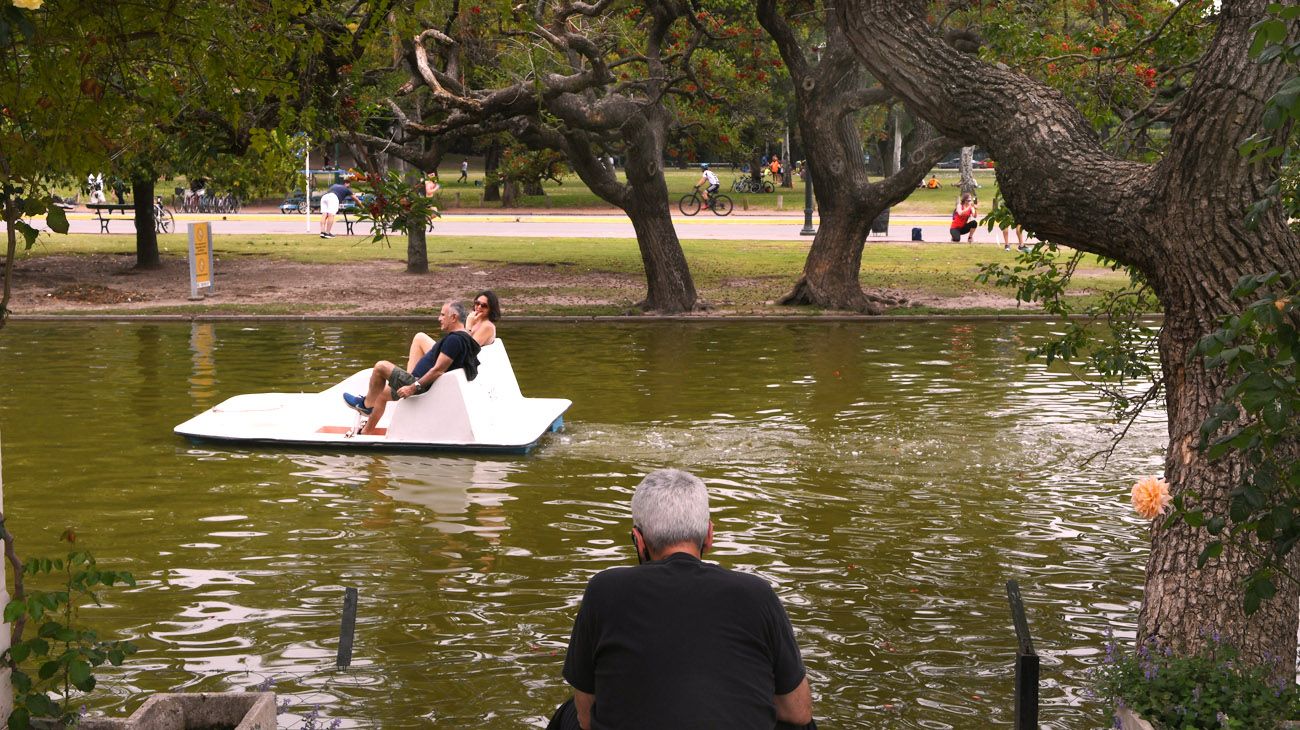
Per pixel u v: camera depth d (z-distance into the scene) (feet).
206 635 24.04
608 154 84.38
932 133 81.56
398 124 60.49
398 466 38.32
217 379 53.36
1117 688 17.49
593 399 49.42
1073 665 22.81
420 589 27.02
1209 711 16.01
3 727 14.24
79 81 15.38
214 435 40.78
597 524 32.17
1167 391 20.31
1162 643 19.08
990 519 32.83
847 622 25.04
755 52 84.43
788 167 238.27
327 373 55.11
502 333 70.18
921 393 51.06
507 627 24.66
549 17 63.77
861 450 40.68
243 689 21.22
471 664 22.65
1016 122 21.61
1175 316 19.79
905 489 35.86
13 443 40.91
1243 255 18.94
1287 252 19.02
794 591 26.94
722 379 54.29
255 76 18.22
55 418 44.93
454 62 60.90
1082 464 39.01
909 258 107.65
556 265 102.01
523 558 29.32
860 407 47.93
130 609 25.50
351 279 92.73
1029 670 16.88
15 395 49.32
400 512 33.17
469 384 40.68
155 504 33.76
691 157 94.32
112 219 148.87
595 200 193.16
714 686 11.94
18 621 14.52
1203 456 19.16
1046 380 54.54
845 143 79.10
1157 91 31.89
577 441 41.70
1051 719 20.16
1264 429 15.14
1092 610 25.93
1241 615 18.74
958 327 73.26
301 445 40.55
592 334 69.92
